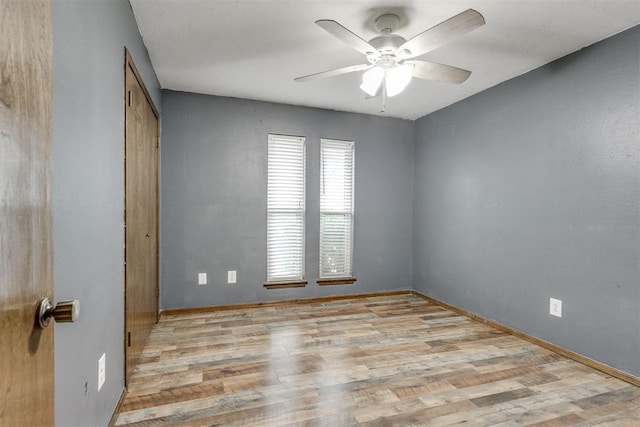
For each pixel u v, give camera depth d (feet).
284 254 12.23
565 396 6.32
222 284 11.36
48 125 2.47
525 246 9.07
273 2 6.16
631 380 6.75
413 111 12.77
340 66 8.92
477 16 5.00
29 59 2.16
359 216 13.14
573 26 6.79
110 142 5.02
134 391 6.28
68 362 3.59
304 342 8.70
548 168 8.46
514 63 8.54
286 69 9.12
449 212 11.88
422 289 13.24
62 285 3.43
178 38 7.47
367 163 13.21
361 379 6.88
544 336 8.54
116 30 5.30
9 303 1.90
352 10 6.38
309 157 12.34
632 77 6.77
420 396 6.28
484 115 10.44
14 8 1.96
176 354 7.88
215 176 11.21
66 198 3.51
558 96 8.23
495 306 9.98
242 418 5.57
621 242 6.95
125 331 6.04
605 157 7.23
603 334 7.26
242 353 8.00
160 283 10.62
